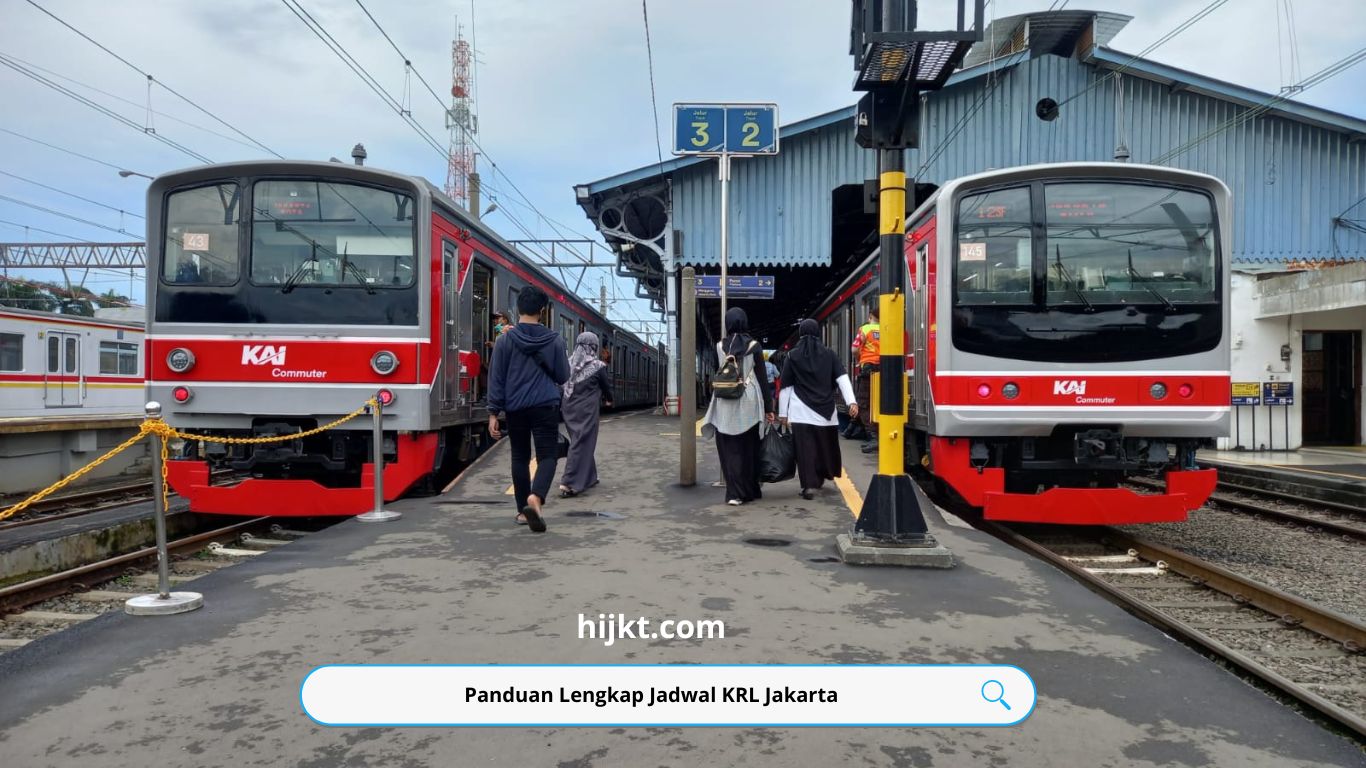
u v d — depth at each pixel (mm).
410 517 6711
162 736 2867
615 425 14578
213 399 7707
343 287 7801
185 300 7785
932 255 7473
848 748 2844
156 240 7844
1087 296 6992
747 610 4234
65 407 18797
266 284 7781
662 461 9680
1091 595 4578
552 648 3672
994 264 7074
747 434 7129
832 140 18672
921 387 7941
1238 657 4328
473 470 8844
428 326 7875
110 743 2814
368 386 7707
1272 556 7422
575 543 5758
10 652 3641
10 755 2727
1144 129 18250
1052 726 3006
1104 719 3066
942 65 4805
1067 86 18312
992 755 2789
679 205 18625
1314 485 10531
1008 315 7012
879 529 5320
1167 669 3533
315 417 7750
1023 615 4207
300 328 7723
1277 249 17953
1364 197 17953
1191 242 7066
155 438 4348
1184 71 17656
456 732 2938
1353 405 15664
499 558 5328
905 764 2721
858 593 4566
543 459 6168
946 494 9633
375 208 7941
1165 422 6891
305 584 4707
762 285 17953
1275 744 2885
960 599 4469
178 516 8492
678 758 2764
